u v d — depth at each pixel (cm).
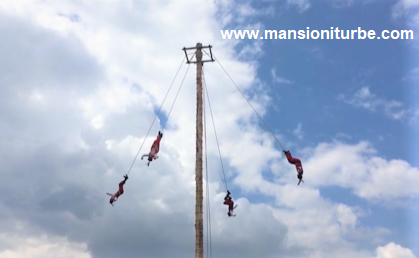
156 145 2211
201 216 1911
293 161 2259
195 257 1852
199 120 2088
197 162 2003
